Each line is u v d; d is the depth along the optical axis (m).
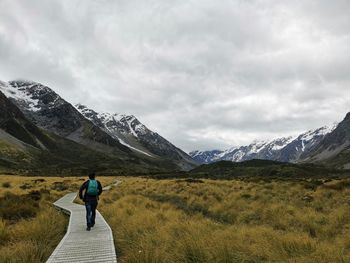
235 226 15.49
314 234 15.14
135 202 26.08
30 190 37.78
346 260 9.59
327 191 27.89
